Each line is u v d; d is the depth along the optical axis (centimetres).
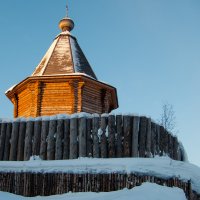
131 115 1094
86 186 965
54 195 940
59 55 2245
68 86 2011
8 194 895
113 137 1074
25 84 2061
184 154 1308
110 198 738
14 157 1117
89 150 1070
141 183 941
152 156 1073
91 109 2030
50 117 1131
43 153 1093
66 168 996
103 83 2067
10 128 1164
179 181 965
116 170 966
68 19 2489
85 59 2323
